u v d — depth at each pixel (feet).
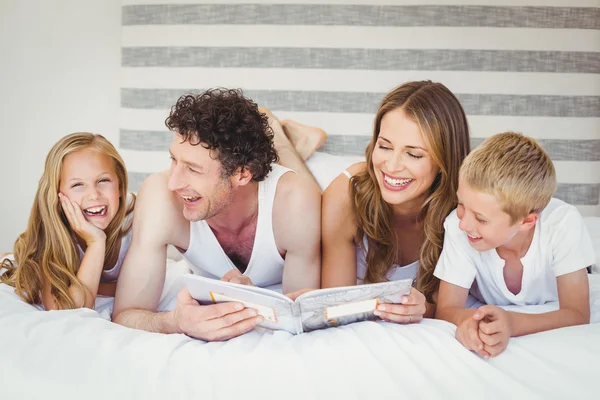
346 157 6.75
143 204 4.25
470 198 3.48
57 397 2.59
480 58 7.24
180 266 5.16
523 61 7.23
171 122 3.84
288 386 2.68
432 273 4.39
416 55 7.29
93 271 4.04
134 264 4.13
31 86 8.19
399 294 3.33
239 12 7.39
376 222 4.44
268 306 3.14
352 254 4.68
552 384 2.77
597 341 3.00
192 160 3.79
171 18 7.47
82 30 8.07
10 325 3.07
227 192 3.99
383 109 4.18
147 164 7.66
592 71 7.23
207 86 7.52
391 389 2.61
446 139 4.05
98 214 4.16
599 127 7.30
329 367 2.79
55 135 8.25
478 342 3.01
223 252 4.53
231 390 2.67
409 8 7.23
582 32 7.18
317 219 4.47
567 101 7.27
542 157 3.50
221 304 3.27
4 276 4.11
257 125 4.07
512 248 3.88
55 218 4.01
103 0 8.01
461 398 2.64
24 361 2.77
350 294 3.16
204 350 2.98
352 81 7.38
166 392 2.64
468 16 7.20
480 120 7.31
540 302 4.21
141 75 7.57
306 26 7.36
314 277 4.52
